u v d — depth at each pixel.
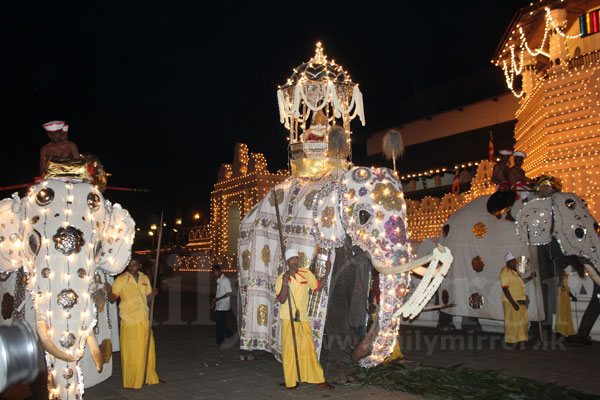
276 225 7.29
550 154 12.98
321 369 6.06
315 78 7.82
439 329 10.02
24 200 5.08
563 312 8.98
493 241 9.23
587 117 12.41
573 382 6.21
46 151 5.73
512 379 6.04
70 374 4.79
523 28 15.98
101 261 5.52
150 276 14.38
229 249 20.81
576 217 8.52
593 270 8.53
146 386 6.28
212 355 8.29
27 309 5.55
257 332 7.29
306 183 7.10
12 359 2.77
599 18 14.30
